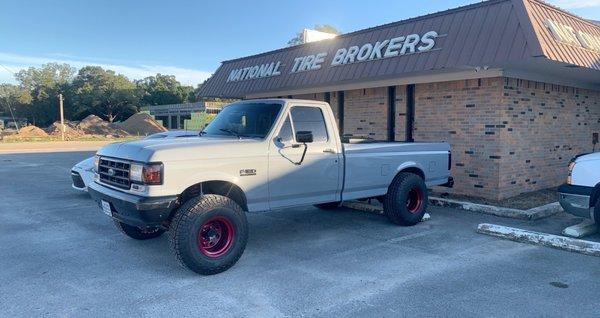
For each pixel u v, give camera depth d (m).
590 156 7.07
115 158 5.72
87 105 91.75
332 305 4.59
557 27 8.94
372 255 6.25
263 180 6.05
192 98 106.94
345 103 13.33
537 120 10.84
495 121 9.89
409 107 11.62
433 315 4.35
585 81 12.07
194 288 5.05
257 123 6.52
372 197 7.86
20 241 7.01
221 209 5.50
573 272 5.53
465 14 9.38
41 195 11.41
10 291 4.96
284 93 15.20
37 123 98.38
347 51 11.72
